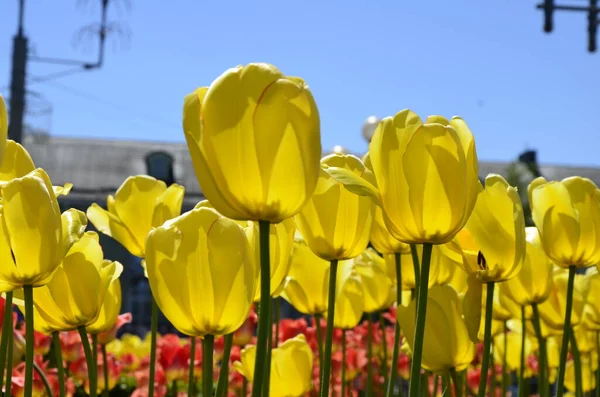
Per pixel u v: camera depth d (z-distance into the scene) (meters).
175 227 1.37
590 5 13.74
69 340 3.90
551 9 13.66
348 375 4.04
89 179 35.34
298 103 1.24
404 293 3.10
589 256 2.06
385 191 1.48
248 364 2.52
